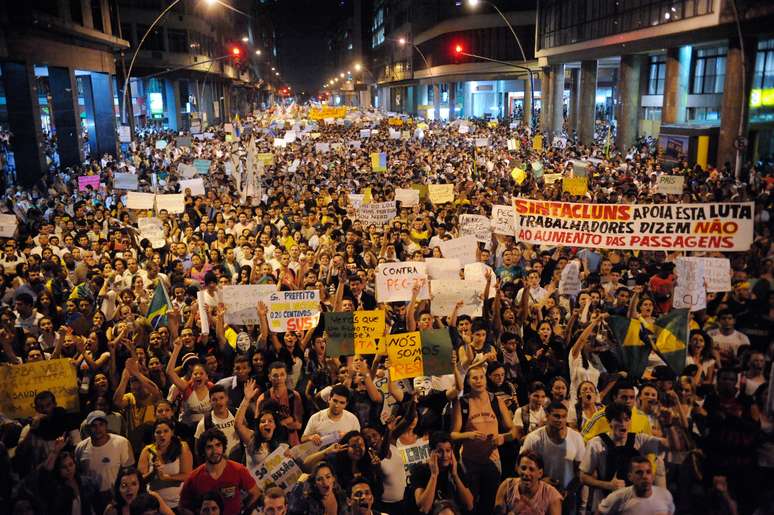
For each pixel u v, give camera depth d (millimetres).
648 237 9461
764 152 35719
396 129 56938
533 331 9062
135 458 7281
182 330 8875
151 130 68875
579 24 50969
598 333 8773
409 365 7441
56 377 7027
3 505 6062
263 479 6328
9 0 30422
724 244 9164
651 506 5633
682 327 7715
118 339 8461
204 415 7488
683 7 35250
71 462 6152
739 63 32469
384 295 9141
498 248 13523
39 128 33219
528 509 5738
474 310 9000
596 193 20484
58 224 16125
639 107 52125
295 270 13062
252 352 8562
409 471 6852
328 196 20656
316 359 8719
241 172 23547
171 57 72312
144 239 14242
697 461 6668
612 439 6273
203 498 5734
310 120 71938
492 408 7016
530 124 74500
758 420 7035
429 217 16188
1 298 11648
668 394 6879
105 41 42688
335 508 5660
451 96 86875
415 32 103312
